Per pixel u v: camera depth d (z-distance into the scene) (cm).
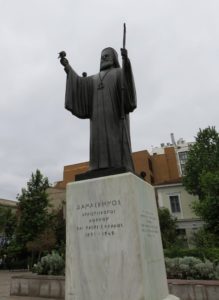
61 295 1189
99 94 602
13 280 1330
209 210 2391
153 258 473
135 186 473
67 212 500
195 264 1151
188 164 3816
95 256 455
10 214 3912
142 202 488
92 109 607
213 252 1347
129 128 616
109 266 441
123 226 450
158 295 455
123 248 440
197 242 2556
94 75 641
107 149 561
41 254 3347
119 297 421
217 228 2327
